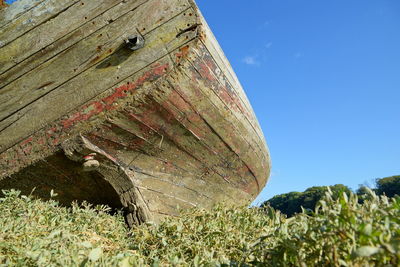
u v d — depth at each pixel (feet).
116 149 9.46
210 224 8.25
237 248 7.23
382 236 3.63
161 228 8.59
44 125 8.88
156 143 10.01
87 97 8.84
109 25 9.06
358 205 4.42
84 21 9.14
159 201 11.20
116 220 9.71
